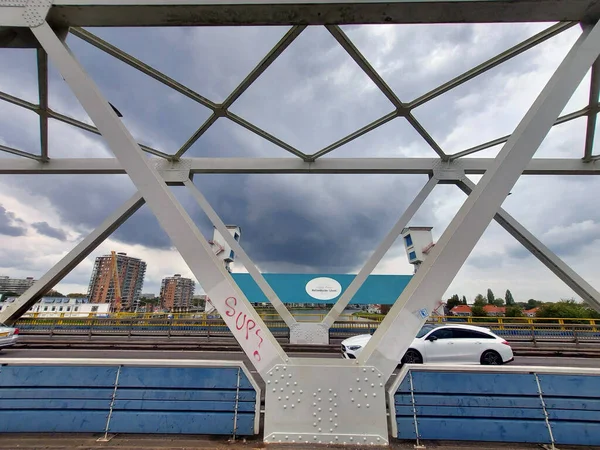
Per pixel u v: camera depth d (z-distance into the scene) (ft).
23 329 52.95
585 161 36.83
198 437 11.96
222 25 13.75
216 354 38.65
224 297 11.34
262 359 10.98
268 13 12.98
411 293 11.05
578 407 11.91
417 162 40.42
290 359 11.41
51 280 35.37
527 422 11.76
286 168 40.78
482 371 12.26
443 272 10.93
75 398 12.46
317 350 43.29
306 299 56.95
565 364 35.91
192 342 47.47
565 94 11.67
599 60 26.20
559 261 35.81
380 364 10.89
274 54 24.81
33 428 12.16
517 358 40.60
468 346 32.76
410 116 32.58
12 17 13.23
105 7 13.08
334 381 10.83
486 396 12.05
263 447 10.44
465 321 60.59
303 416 10.61
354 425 10.52
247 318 11.25
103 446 11.27
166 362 12.64
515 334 54.60
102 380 12.60
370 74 26.91
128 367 12.73
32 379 12.66
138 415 12.17
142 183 11.63
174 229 11.46
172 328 53.98
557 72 12.29
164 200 11.64
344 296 43.21
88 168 38.45
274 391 10.78
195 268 11.36
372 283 57.67
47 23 13.11
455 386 12.12
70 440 11.77
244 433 11.76
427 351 32.55
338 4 12.39
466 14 12.66
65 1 13.14
